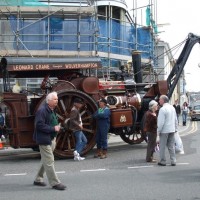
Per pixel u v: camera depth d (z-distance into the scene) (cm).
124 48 2084
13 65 1241
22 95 1261
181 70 1739
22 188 849
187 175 963
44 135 812
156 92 1569
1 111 1600
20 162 1241
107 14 2556
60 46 1916
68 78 1403
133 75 1714
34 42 1880
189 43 1747
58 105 1281
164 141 1102
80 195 780
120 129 1472
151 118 1166
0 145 1527
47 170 825
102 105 1278
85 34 1905
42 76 1424
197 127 2669
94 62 1345
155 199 746
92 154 1370
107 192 802
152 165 1118
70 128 1259
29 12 1886
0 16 1928
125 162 1184
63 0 2234
